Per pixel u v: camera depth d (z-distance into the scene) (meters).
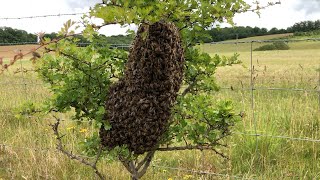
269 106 6.82
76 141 5.32
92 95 2.85
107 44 2.77
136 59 2.49
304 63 16.58
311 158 4.85
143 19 2.29
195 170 4.50
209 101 2.85
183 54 2.63
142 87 2.49
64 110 2.92
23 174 4.70
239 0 2.63
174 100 2.60
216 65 2.91
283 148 5.01
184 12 2.51
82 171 4.75
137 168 3.09
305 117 5.89
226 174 4.39
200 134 2.88
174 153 5.09
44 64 2.85
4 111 6.74
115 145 2.73
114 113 2.60
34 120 6.37
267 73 12.12
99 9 2.16
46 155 4.97
